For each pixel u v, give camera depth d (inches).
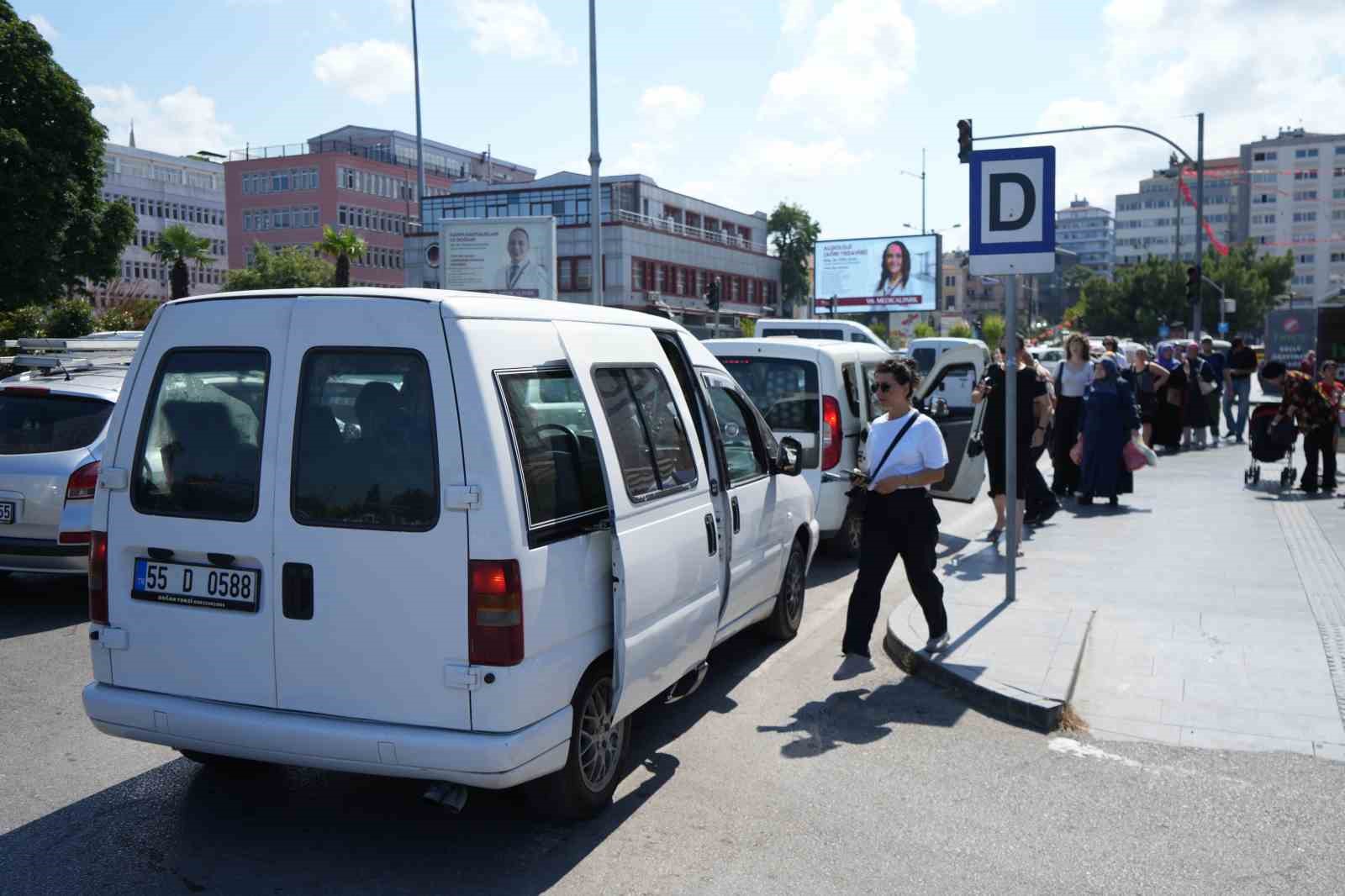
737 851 168.9
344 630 156.1
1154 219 6771.7
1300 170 5984.3
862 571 262.4
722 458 224.5
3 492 303.1
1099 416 519.5
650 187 2844.5
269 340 162.4
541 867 162.9
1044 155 291.0
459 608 151.4
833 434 375.9
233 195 3951.8
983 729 225.0
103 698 168.4
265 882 157.9
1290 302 4741.6
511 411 157.6
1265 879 160.9
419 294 158.4
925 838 174.2
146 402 168.9
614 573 171.3
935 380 452.4
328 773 199.9
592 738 178.5
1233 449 796.6
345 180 3848.4
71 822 178.1
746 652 280.4
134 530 167.6
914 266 2541.8
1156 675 257.6
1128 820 181.5
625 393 189.2
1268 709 234.2
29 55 1291.8
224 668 162.9
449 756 150.9
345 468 157.0
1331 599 327.9
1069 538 433.7
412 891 155.1
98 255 1359.5
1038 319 5826.8
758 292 3302.2
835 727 225.6
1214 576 361.1
